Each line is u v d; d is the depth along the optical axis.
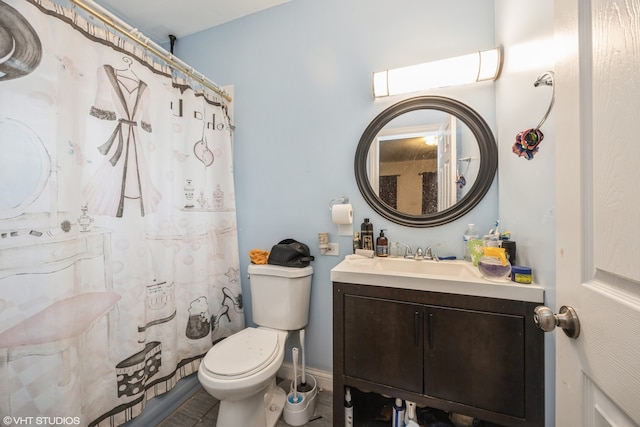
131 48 1.20
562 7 0.53
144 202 1.25
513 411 0.90
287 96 1.68
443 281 0.98
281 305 1.48
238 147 1.81
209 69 1.89
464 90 1.33
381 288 1.07
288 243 1.60
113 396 1.10
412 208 1.41
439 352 0.99
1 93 0.79
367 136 1.48
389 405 1.31
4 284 0.81
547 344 0.85
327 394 1.54
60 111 0.92
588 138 0.46
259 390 1.13
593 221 0.45
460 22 1.34
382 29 1.47
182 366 1.46
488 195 1.29
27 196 0.84
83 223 1.01
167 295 1.35
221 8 1.71
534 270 0.90
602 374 0.42
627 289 0.38
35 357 0.85
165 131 1.36
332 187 1.58
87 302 1.02
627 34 0.37
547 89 0.79
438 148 1.38
